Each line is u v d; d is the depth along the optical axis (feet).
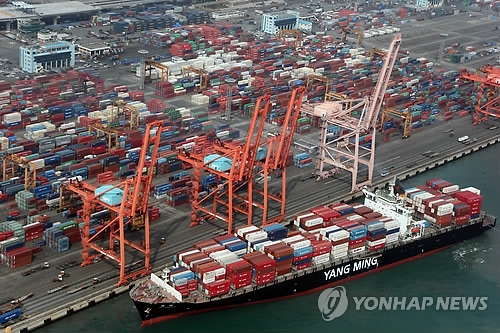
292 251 621.31
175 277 588.91
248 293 604.90
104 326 575.38
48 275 625.00
